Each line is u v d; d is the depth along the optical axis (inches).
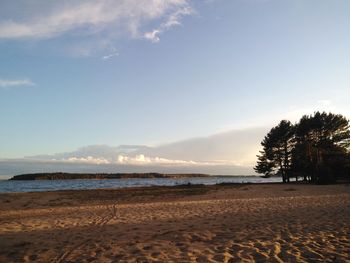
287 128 2054.6
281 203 724.0
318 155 1844.2
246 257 276.7
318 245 313.7
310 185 1556.3
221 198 931.3
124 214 604.7
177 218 526.0
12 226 478.3
